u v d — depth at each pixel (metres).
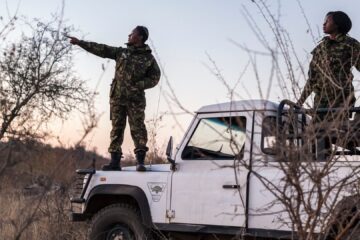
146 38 6.95
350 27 5.59
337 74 5.41
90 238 6.45
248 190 5.25
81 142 3.31
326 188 3.61
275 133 3.31
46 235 6.83
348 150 4.89
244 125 5.41
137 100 6.75
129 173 6.24
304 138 3.32
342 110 3.39
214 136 5.66
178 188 5.79
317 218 3.37
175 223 5.77
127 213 6.27
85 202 6.49
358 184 3.64
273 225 5.08
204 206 5.58
